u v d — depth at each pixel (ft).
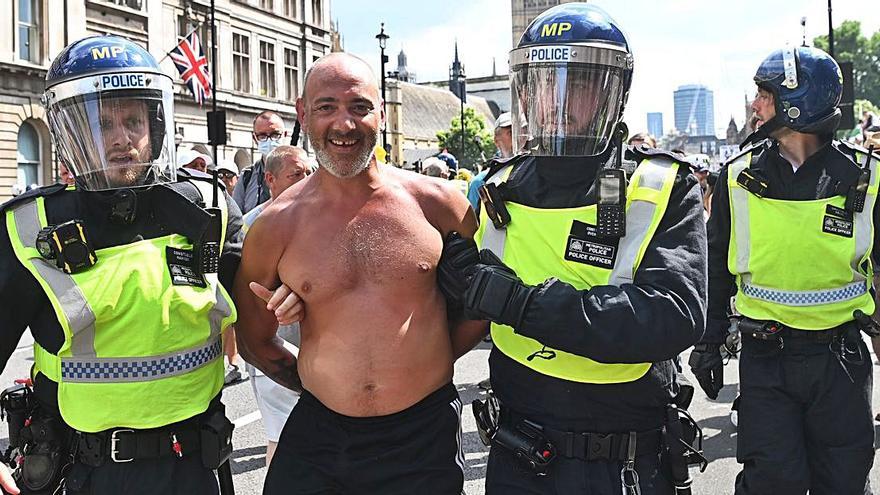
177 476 7.55
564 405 7.43
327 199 7.75
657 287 6.98
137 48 7.82
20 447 7.64
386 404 7.55
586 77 7.34
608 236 7.31
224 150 101.65
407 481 7.62
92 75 7.36
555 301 6.83
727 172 10.53
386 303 7.54
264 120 23.04
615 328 6.72
